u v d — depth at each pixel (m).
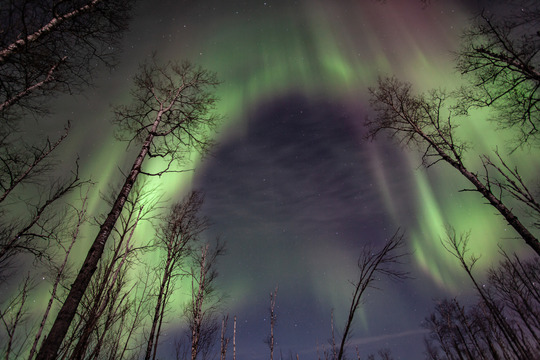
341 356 3.32
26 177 6.86
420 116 10.14
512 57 7.12
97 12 5.71
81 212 7.35
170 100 9.31
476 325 16.94
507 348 14.11
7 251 6.34
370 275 3.81
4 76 4.85
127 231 7.68
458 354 18.83
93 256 4.92
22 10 4.37
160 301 8.71
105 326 6.01
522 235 6.64
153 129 7.92
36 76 5.25
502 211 7.18
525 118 7.12
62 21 5.14
